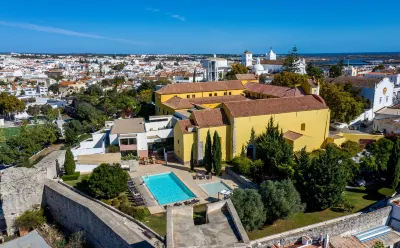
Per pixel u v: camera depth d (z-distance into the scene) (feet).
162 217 131.23
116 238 102.53
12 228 140.36
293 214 120.67
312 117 210.59
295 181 138.10
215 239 63.62
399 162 144.77
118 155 196.54
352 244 99.40
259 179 165.89
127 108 344.28
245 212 113.91
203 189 158.40
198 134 188.03
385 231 108.58
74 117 407.23
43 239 127.24
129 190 156.56
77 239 120.57
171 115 252.01
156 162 199.21
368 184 157.48
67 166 171.01
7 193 138.31
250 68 581.53
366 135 217.77
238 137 193.77
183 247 60.44
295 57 435.94
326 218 125.29
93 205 123.85
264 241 97.30
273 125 199.52
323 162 131.23
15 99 430.61
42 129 261.24
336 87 270.26
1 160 210.38
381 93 292.20
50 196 143.33
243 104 200.95
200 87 290.56
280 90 266.36
